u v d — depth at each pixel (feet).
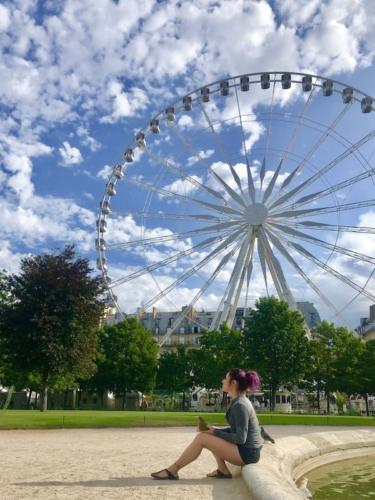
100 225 233.76
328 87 212.43
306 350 241.14
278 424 132.36
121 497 27.32
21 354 157.48
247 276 227.20
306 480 41.70
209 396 304.91
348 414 248.93
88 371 169.48
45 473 36.65
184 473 36.91
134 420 117.19
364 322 515.50
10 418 114.11
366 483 42.39
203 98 225.35
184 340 435.94
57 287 157.28
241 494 27.91
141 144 233.76
